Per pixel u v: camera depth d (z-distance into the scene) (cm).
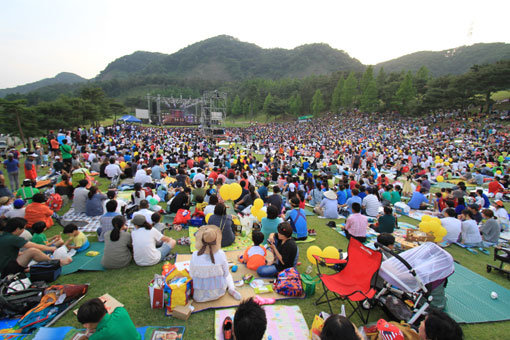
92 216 768
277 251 498
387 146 3102
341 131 6056
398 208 984
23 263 464
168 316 397
